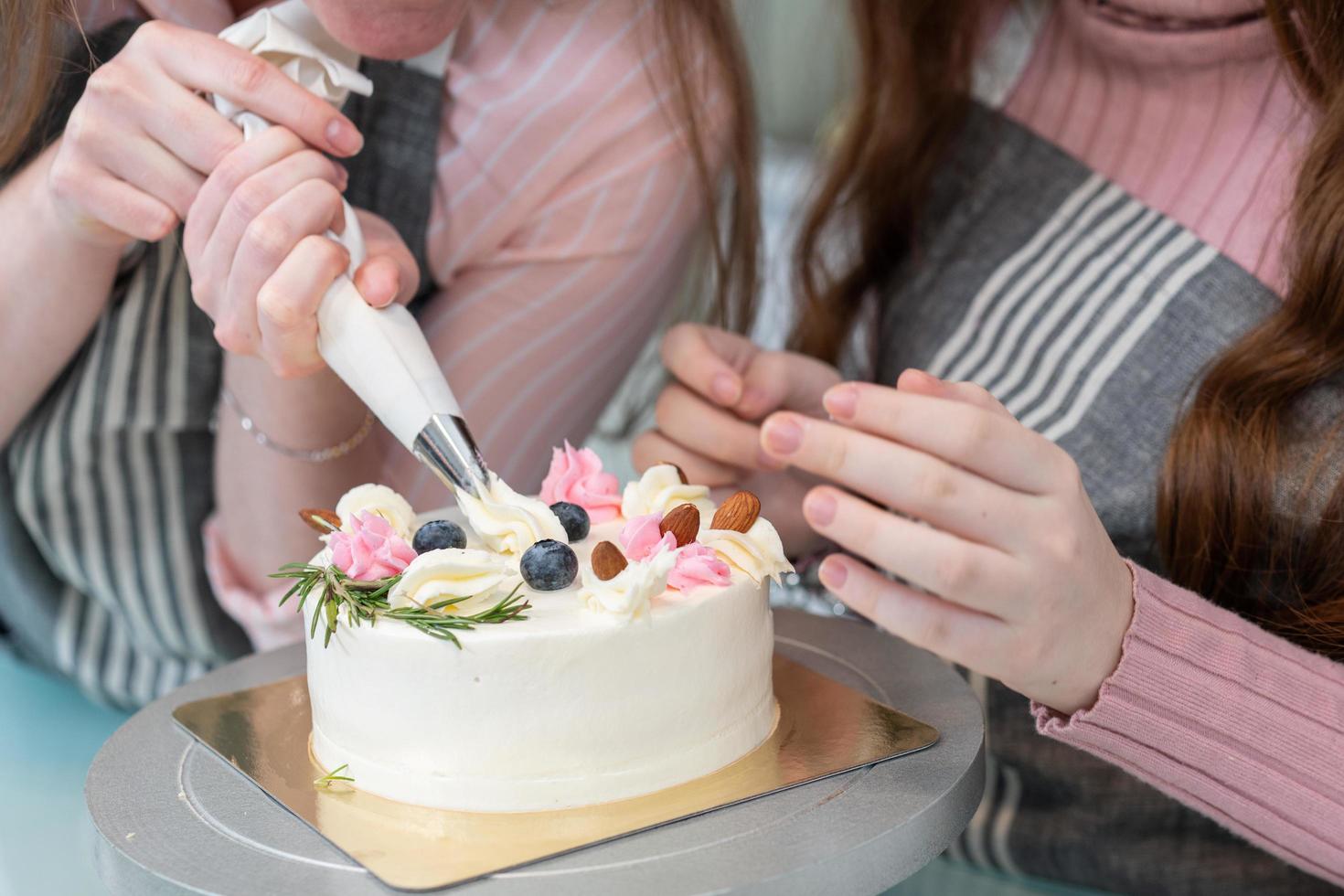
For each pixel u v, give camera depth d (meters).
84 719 1.04
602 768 0.72
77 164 0.83
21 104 0.92
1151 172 1.02
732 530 0.77
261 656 0.87
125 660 1.06
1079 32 1.05
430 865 0.68
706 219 1.10
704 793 0.73
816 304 1.13
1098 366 0.98
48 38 0.90
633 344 1.10
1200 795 0.80
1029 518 0.72
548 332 1.06
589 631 0.71
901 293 1.10
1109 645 0.77
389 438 1.04
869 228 1.12
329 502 1.01
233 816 0.72
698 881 0.67
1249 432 0.89
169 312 1.00
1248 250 0.96
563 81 1.01
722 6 1.04
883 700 0.81
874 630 0.88
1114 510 0.94
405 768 0.73
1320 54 0.92
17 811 0.92
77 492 1.02
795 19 1.73
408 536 0.79
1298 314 0.91
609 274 1.05
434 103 1.01
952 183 1.10
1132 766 0.79
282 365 0.81
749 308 1.12
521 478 1.08
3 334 0.94
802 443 0.73
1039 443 0.73
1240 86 0.98
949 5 1.08
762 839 0.69
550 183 1.03
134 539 1.03
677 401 0.97
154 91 0.81
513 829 0.71
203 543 1.04
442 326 1.05
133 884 0.69
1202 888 0.92
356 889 0.67
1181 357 0.96
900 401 0.72
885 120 1.09
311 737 0.78
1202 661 0.78
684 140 1.04
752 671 0.76
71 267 0.92
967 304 1.05
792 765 0.75
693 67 1.03
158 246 0.98
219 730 0.79
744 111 1.06
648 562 0.73
